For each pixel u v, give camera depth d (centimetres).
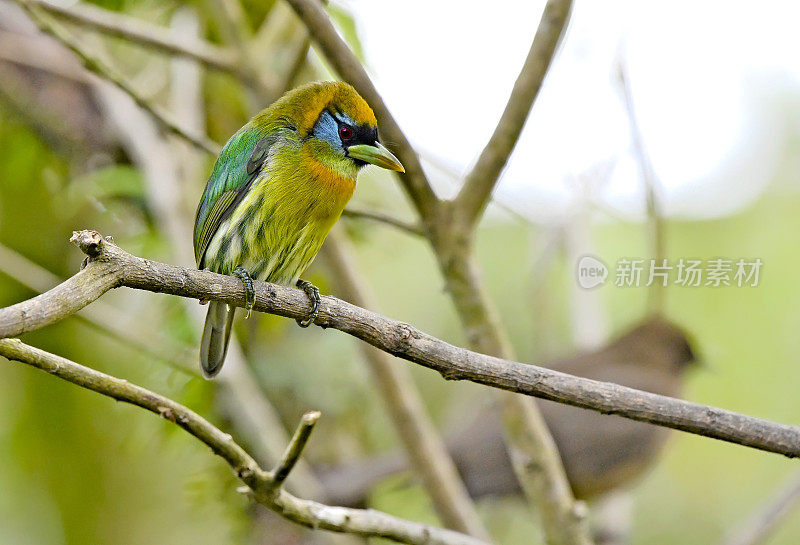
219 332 796
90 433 1181
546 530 855
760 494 1435
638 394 603
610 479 1313
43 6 905
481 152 798
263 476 625
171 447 1115
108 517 1188
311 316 617
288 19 1061
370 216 832
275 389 1192
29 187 1182
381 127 799
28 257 1198
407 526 702
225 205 821
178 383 1065
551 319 1286
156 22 1202
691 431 601
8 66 1138
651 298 1409
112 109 1138
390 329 604
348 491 1134
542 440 852
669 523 1452
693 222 1405
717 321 1424
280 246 813
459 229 810
